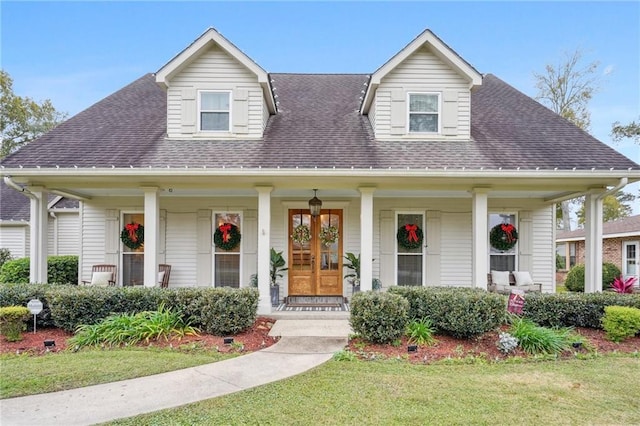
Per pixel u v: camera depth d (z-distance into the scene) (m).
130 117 9.75
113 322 5.90
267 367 4.88
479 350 5.58
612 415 3.62
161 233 10.14
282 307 8.70
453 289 6.55
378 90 8.91
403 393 4.05
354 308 5.91
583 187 8.17
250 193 9.60
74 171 7.25
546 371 4.80
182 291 6.40
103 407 3.71
